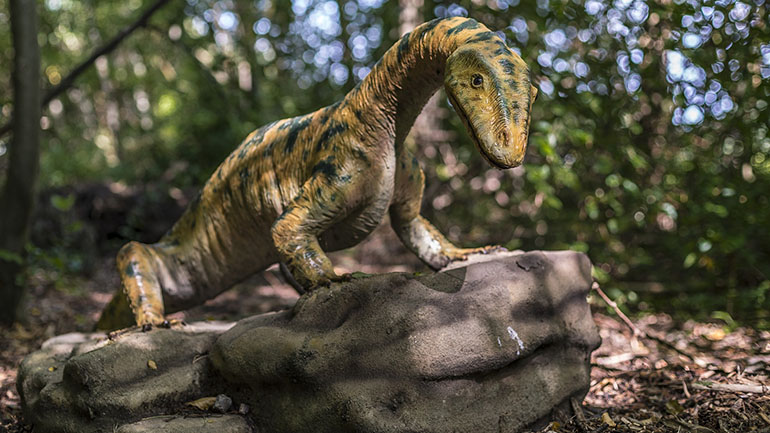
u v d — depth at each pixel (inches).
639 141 236.4
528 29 223.9
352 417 101.4
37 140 221.5
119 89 750.5
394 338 105.8
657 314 222.5
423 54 107.4
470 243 280.1
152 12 247.0
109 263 335.6
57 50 474.9
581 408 125.8
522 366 117.1
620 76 223.3
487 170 257.6
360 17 299.1
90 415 110.9
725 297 216.1
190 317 235.6
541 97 219.6
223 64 270.5
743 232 209.9
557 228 244.1
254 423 111.6
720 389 136.9
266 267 148.7
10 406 146.8
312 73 305.3
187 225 148.7
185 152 390.0
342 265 287.4
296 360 106.7
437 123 273.6
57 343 143.7
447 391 106.0
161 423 107.1
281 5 305.4
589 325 129.6
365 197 120.0
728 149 239.0
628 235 247.0
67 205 266.2
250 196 134.6
